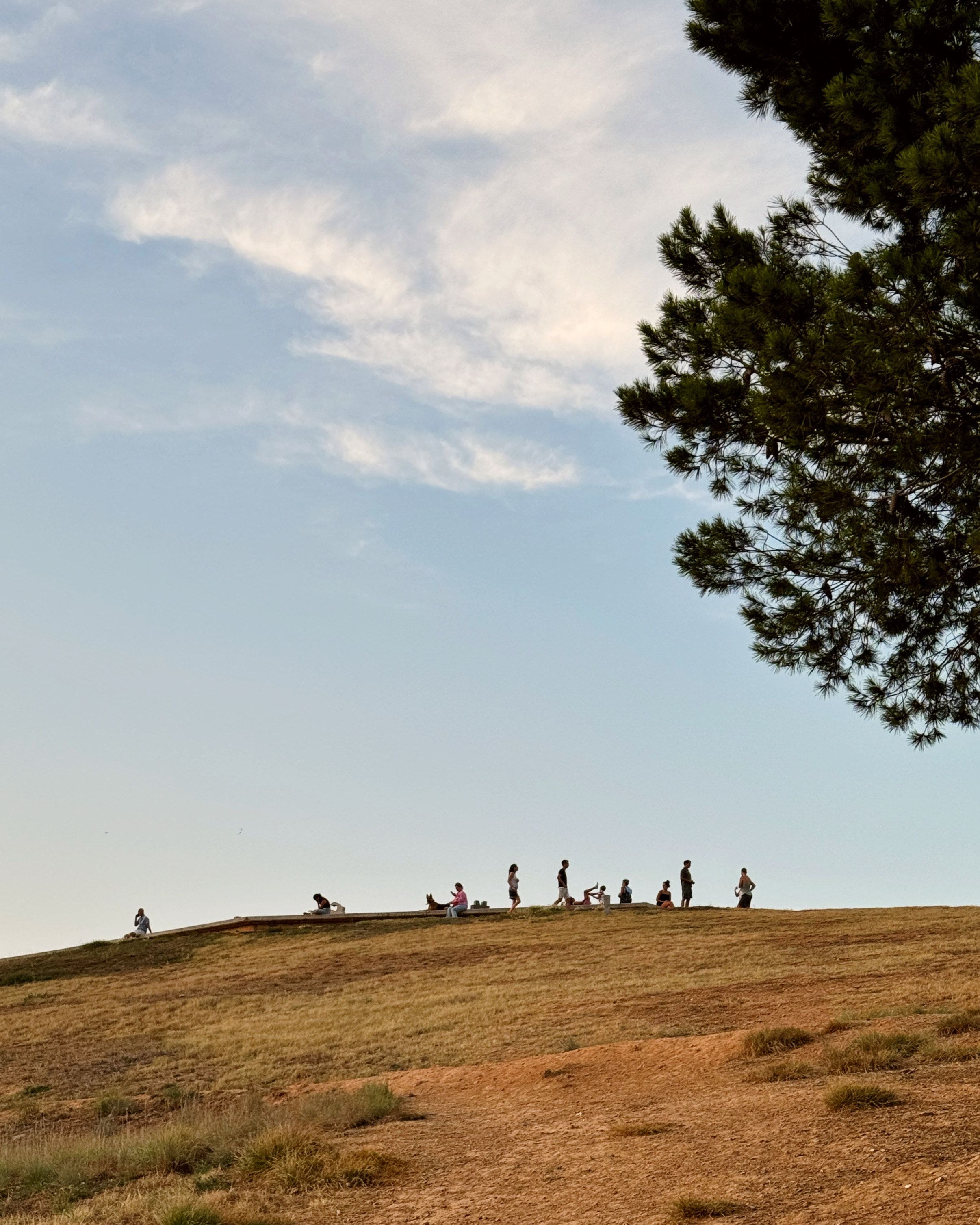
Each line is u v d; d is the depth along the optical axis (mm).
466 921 36531
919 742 14211
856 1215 6520
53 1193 10297
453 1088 14242
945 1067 10523
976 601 13281
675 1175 8125
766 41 11445
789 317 10266
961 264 9562
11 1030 24547
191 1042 21016
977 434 10320
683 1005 18953
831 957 23547
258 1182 9586
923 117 9922
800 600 13359
